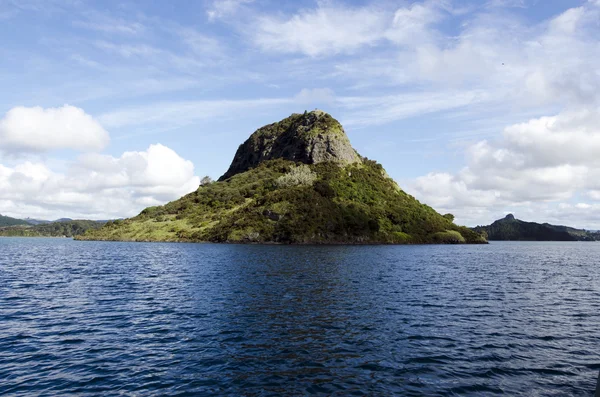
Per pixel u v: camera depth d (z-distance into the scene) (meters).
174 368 15.09
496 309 26.97
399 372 14.73
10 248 117.19
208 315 24.08
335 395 12.66
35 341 18.67
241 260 65.88
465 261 73.94
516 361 16.08
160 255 80.06
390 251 99.38
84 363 15.65
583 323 23.09
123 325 21.70
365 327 21.30
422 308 26.69
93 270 51.75
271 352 17.02
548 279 46.84
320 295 31.20
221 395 12.66
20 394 12.71
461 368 15.20
